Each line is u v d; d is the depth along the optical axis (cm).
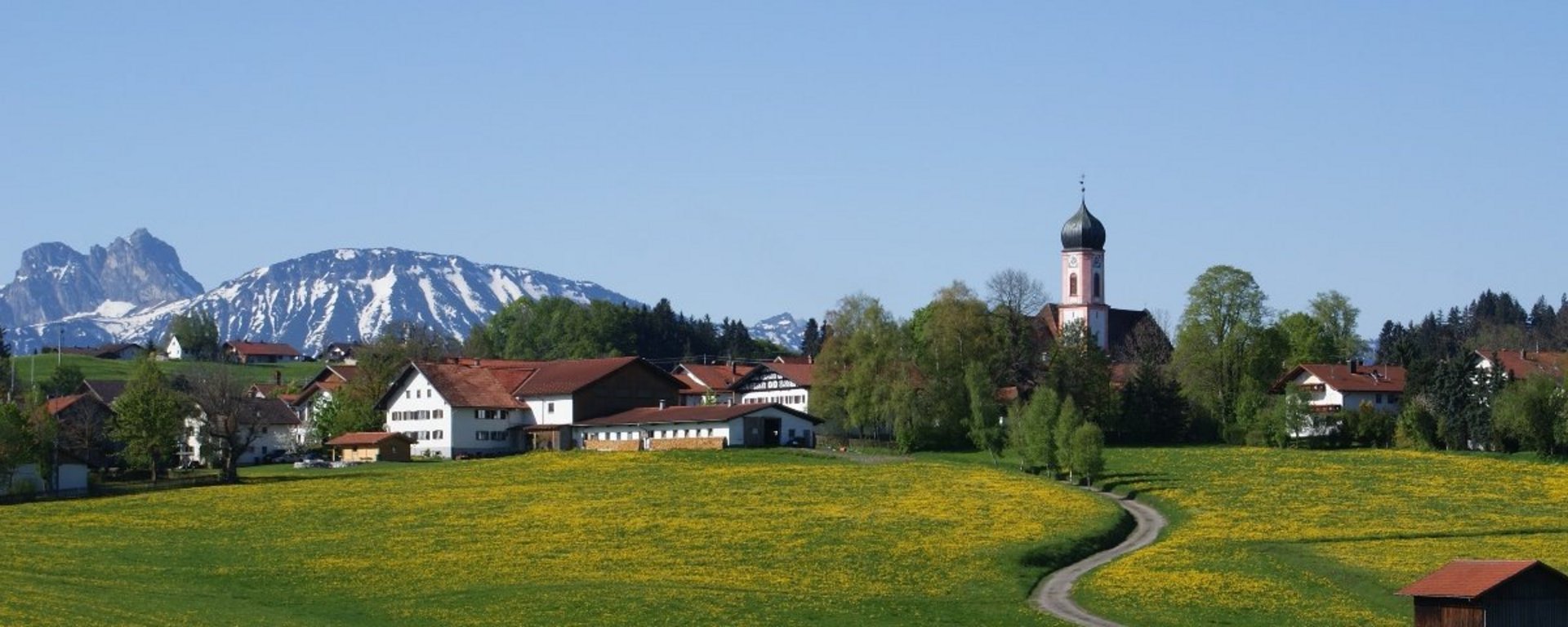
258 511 12331
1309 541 10606
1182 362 19388
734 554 10006
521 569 9512
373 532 11131
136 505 12838
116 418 15925
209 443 16338
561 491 13400
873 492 13038
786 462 15725
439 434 18712
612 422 18300
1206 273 19550
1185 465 15762
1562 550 10138
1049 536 10669
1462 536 10888
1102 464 14262
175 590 8912
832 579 9156
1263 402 18675
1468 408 17288
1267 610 8288
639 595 8550
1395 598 8581
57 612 7556
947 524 11162
